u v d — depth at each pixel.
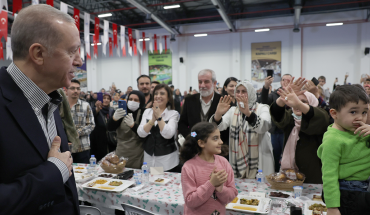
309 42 10.91
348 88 1.11
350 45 10.38
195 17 11.01
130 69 13.70
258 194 1.72
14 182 0.70
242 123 2.15
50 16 0.75
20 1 3.25
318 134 1.84
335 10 9.66
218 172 1.27
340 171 1.13
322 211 1.44
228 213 1.52
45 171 0.74
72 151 2.76
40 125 0.80
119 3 10.29
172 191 1.84
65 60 0.78
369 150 1.10
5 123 0.72
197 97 2.66
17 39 0.75
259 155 2.12
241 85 2.26
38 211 0.73
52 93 0.89
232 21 11.31
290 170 1.90
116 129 2.75
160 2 9.63
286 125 2.04
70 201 0.92
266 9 10.51
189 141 1.46
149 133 2.56
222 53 12.13
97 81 14.26
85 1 9.83
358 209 1.06
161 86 2.67
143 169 2.17
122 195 1.77
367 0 8.85
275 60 11.38
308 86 2.62
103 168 2.33
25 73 0.78
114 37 6.18
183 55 12.60
